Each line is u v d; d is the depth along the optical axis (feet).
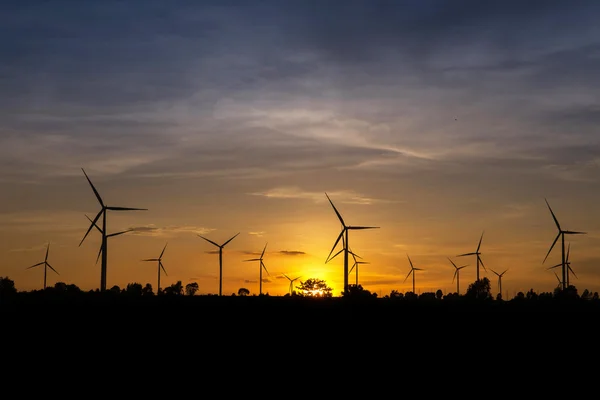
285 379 227.40
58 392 208.54
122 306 351.25
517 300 405.39
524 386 222.07
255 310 348.18
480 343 283.59
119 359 250.37
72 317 320.50
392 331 303.89
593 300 403.34
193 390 212.64
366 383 223.71
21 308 341.82
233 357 255.70
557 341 287.89
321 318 329.52
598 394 214.07
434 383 224.12
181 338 285.02
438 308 360.89
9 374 228.22
